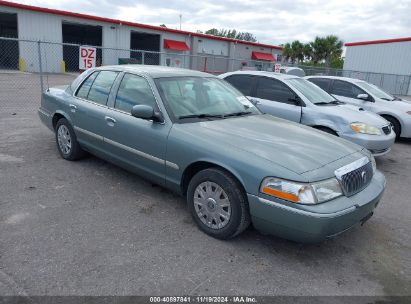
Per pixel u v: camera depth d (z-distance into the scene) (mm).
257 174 3186
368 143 6055
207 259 3258
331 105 6902
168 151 3877
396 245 3727
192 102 4332
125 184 4863
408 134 8781
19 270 2947
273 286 2951
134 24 30969
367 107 9039
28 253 3184
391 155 7668
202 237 3625
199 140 3646
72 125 5324
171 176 3941
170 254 3299
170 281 2924
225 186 3396
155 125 4039
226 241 3578
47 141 6789
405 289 3018
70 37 38938
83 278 2895
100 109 4793
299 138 3824
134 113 3916
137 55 38594
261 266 3209
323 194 3068
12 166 5328
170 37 33812
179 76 4602
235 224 3400
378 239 3832
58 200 4281
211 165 3615
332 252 3518
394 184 5711
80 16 28156
